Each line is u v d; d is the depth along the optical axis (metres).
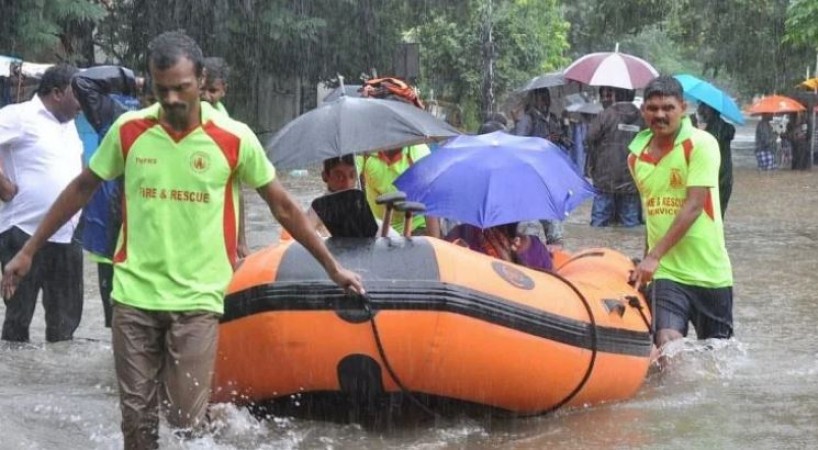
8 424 6.30
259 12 29.17
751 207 19.72
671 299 7.68
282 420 6.38
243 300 6.04
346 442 6.10
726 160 10.87
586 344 6.48
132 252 5.42
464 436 6.26
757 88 39.84
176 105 5.24
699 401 7.04
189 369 5.42
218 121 5.41
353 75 31.86
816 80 30.86
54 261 8.43
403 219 8.08
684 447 6.07
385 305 5.90
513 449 6.02
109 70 8.08
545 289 6.47
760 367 7.91
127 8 28.62
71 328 8.62
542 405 6.45
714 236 7.68
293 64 31.00
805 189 23.62
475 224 6.65
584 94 22.25
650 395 7.18
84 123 11.77
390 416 6.31
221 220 5.45
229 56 30.30
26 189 8.24
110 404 6.82
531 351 6.20
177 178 5.36
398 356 5.93
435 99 35.59
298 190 21.77
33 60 24.66
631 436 6.27
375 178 8.09
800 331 9.20
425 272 6.00
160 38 5.29
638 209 16.23
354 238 6.28
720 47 38.75
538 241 7.38
